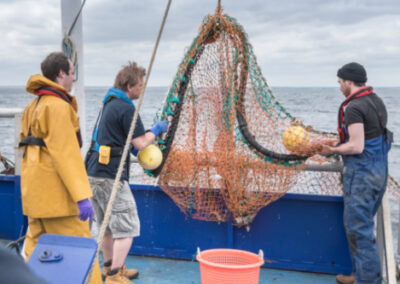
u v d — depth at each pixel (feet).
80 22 15.28
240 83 11.44
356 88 10.84
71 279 5.56
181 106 11.47
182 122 11.66
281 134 11.32
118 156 10.52
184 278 12.32
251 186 11.23
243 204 11.22
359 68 10.83
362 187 10.64
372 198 10.75
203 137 11.57
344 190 11.02
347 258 12.53
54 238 6.00
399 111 151.23
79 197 8.11
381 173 10.66
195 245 13.39
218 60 11.63
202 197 11.98
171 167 11.68
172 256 13.53
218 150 11.14
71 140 8.21
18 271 2.21
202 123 11.67
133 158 13.39
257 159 11.17
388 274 11.04
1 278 2.15
